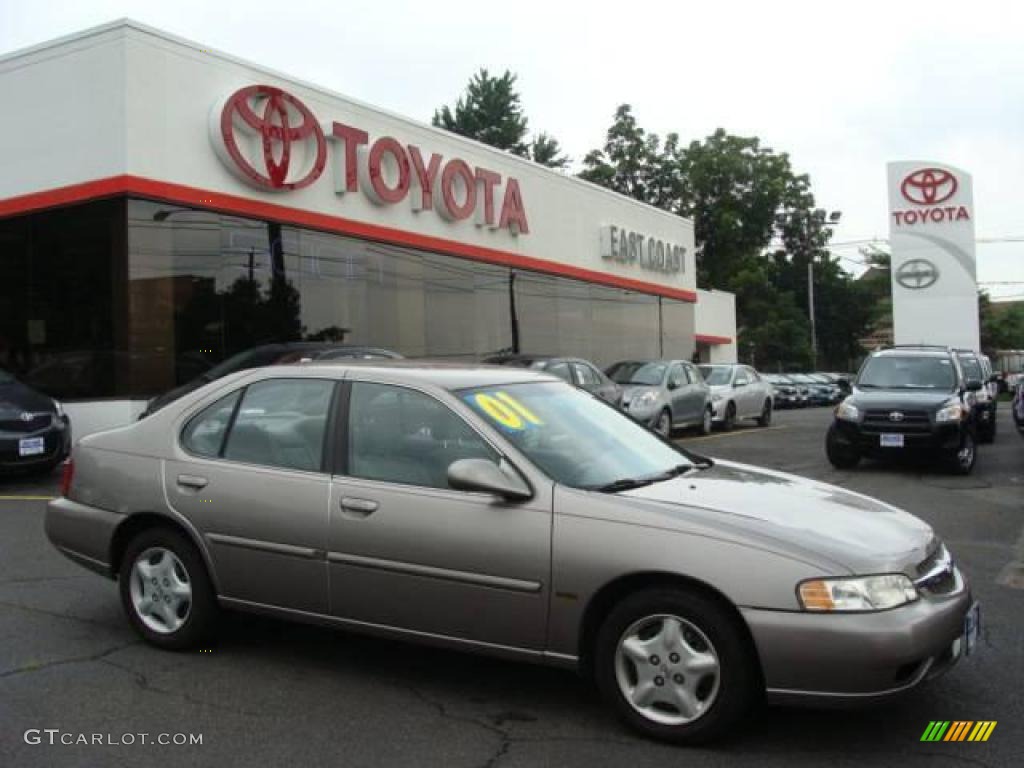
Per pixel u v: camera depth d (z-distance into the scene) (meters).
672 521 3.92
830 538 3.88
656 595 3.88
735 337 40.31
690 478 4.65
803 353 48.41
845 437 12.71
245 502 4.76
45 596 6.14
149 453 5.16
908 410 12.32
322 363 5.08
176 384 14.30
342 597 4.52
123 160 13.62
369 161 17.42
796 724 4.10
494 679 4.66
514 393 4.83
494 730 4.06
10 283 15.07
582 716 4.20
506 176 21.91
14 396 11.59
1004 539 8.17
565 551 4.01
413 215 18.80
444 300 19.91
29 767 3.71
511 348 22.22
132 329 13.74
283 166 15.66
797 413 30.84
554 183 24.05
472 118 50.41
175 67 14.33
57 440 11.57
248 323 15.44
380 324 18.14
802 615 3.64
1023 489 11.14
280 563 4.66
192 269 14.61
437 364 5.19
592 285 26.08
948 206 29.47
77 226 14.27
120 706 4.33
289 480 4.69
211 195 14.74
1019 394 15.38
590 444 4.71
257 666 4.85
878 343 69.12
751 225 49.12
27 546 7.63
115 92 13.71
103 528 5.21
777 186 48.22
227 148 14.80
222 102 14.78
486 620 4.19
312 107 16.58
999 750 3.86
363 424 4.66
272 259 15.88
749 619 3.68
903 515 4.50
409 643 4.92
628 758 3.78
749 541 3.79
